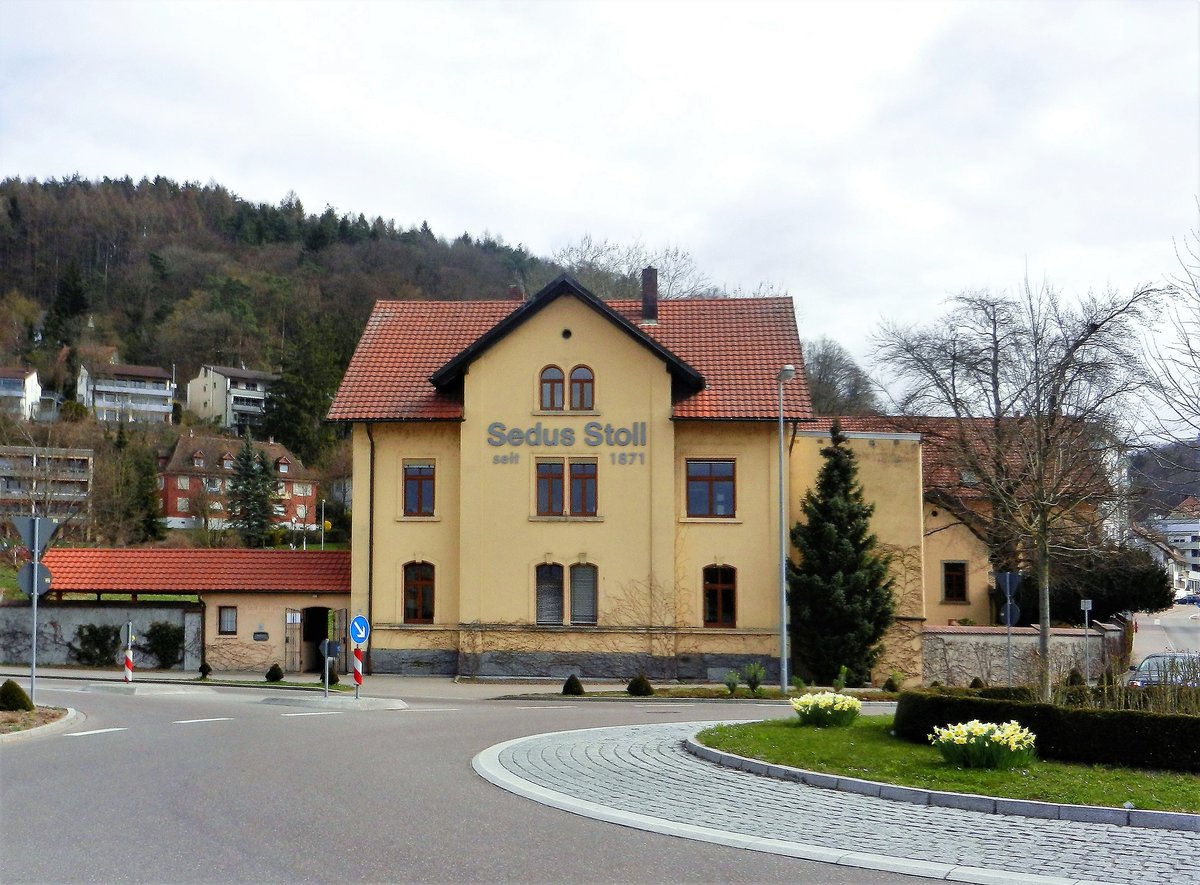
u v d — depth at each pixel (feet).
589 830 36.24
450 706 87.61
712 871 31.27
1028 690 59.26
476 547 119.65
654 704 93.40
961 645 121.70
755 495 119.34
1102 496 110.63
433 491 123.95
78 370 390.83
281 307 426.51
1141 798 40.40
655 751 54.19
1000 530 131.75
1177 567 178.91
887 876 31.17
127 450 267.80
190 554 128.16
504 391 120.78
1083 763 47.57
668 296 216.33
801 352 125.29
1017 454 120.06
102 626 124.98
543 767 48.88
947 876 31.19
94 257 447.42
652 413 119.03
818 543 116.26
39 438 258.78
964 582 150.41
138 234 460.96
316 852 32.12
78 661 124.77
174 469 312.71
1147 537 130.21
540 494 120.67
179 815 36.91
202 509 291.38
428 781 44.96
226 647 124.36
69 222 446.19
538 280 273.75
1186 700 54.29
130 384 394.93
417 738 60.34
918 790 42.14
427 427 123.75
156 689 98.37
